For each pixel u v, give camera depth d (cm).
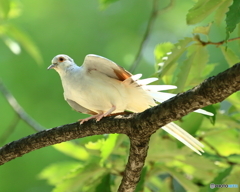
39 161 1472
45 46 1591
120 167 979
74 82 927
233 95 945
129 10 1670
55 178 1095
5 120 1549
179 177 1002
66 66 970
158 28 1714
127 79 866
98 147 933
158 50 1023
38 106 1534
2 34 1280
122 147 1008
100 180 953
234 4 666
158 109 718
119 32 1644
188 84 915
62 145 1060
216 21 835
